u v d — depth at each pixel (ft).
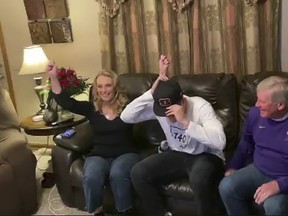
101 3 9.57
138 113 7.15
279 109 5.74
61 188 8.06
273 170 5.91
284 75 7.41
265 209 5.45
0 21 11.41
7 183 7.34
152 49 9.58
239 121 7.89
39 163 10.91
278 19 8.39
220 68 9.12
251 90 7.66
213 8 8.73
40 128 8.81
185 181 6.68
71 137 7.98
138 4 9.39
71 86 7.57
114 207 7.42
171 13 9.10
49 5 10.61
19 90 11.94
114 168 7.00
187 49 9.24
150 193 6.63
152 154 7.53
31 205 8.10
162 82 6.70
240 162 6.63
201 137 6.10
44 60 9.98
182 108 6.37
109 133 7.46
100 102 7.55
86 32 10.59
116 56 10.03
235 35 8.64
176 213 6.81
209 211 6.24
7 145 7.68
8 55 11.67
